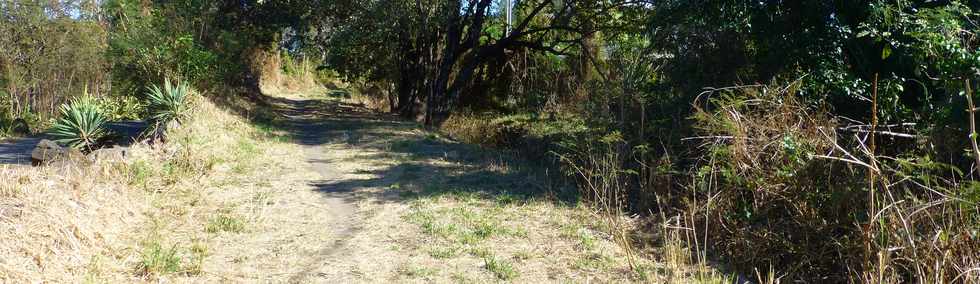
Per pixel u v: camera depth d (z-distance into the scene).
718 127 6.74
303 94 40.41
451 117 21.86
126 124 13.88
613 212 7.41
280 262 5.45
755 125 6.24
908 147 7.04
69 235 5.16
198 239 5.96
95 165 7.69
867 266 4.62
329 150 12.65
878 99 7.52
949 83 6.43
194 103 13.34
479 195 8.20
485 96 24.45
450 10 19.09
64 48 20.50
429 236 6.27
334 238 6.22
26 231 4.97
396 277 5.11
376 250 5.82
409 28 19.47
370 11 18.11
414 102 23.03
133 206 6.73
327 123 18.66
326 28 23.28
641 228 6.80
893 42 7.36
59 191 6.05
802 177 5.93
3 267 4.37
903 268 4.91
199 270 5.07
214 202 7.42
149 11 16.64
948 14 6.53
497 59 23.89
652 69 10.39
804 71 8.79
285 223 6.71
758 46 9.37
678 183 7.48
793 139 6.03
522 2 21.91
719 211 6.24
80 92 20.83
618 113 10.18
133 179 7.71
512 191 8.50
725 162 6.65
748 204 6.45
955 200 4.50
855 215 5.24
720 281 5.14
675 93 9.74
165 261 5.14
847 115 8.48
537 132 15.62
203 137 10.91
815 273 5.83
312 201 7.82
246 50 22.45
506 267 5.28
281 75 43.34
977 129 6.06
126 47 15.39
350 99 37.28
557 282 5.02
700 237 6.44
